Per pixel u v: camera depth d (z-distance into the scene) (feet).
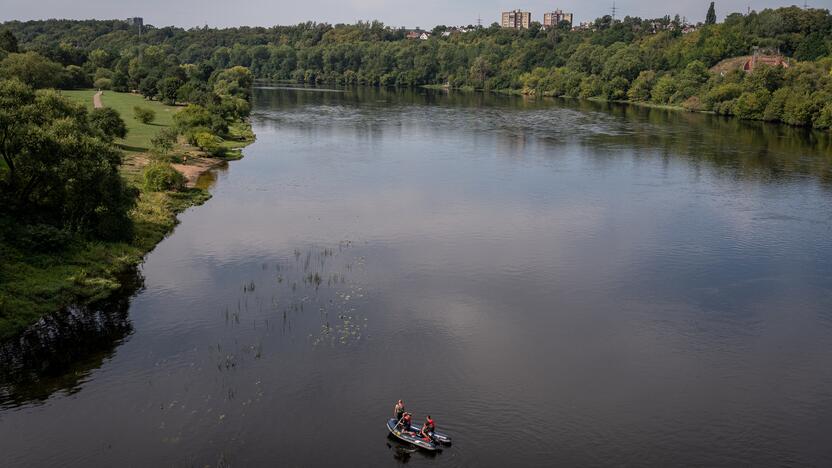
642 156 379.76
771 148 411.54
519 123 533.96
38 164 177.37
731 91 602.03
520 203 266.98
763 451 111.34
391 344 142.41
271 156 362.53
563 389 127.85
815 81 542.98
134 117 443.73
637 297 172.76
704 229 233.96
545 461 106.73
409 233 222.28
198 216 237.86
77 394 120.57
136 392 121.60
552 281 182.09
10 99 182.39
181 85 569.64
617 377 132.98
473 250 206.18
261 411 116.47
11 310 147.74
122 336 143.13
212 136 353.31
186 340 141.79
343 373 129.90
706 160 367.86
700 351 144.87
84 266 176.04
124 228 198.70
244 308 158.30
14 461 101.55
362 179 306.55
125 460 102.78
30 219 185.57
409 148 399.85
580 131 486.79
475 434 112.88
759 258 203.92
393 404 120.26
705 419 119.75
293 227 225.97
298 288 171.32
